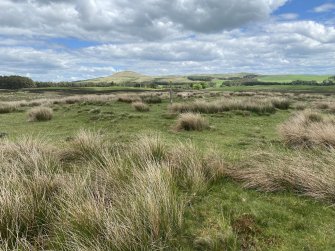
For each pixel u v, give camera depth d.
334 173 4.64
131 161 5.28
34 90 96.25
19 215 3.61
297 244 3.40
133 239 3.12
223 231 3.54
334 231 3.61
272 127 12.46
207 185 4.90
